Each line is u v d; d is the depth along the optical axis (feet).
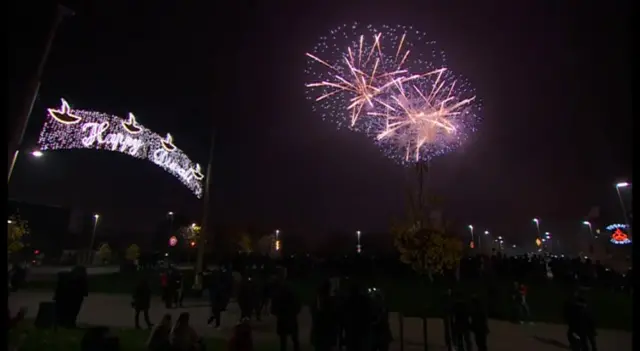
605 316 57.67
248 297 51.01
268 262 99.60
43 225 200.85
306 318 57.82
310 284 85.46
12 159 32.65
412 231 42.78
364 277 89.61
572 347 37.22
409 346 42.24
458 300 38.24
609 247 199.52
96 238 231.50
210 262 162.50
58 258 201.67
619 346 43.27
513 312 56.75
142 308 47.75
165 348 28.19
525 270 96.94
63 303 45.57
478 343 35.99
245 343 26.50
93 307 63.21
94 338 27.40
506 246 360.48
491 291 61.87
